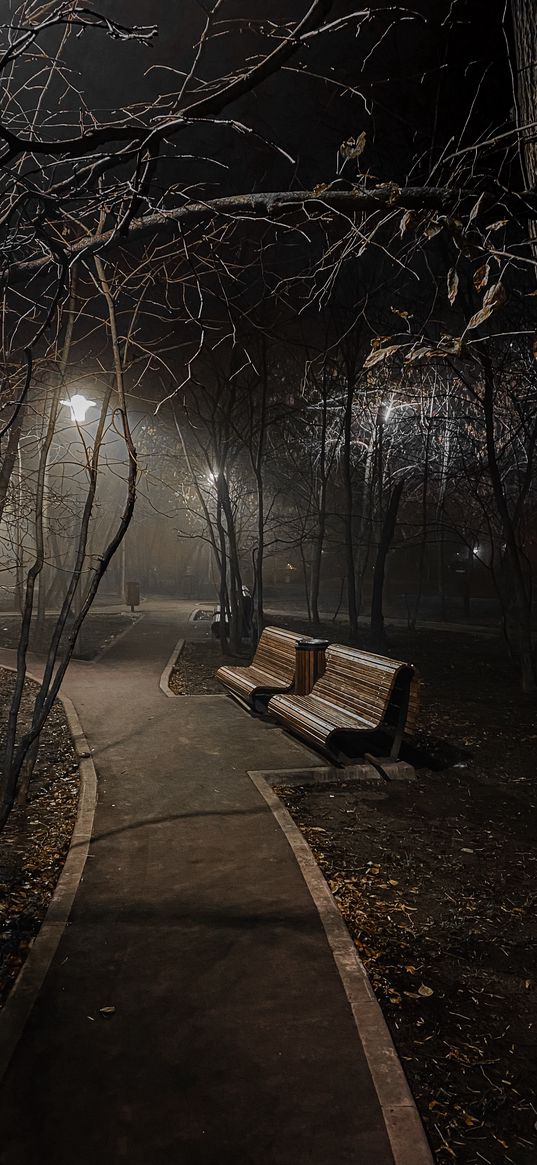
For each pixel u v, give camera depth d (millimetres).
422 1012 3484
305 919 4188
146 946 3881
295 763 7457
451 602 36719
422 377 21312
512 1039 3303
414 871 5137
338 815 6246
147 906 4340
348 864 5203
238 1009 3326
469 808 6539
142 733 8695
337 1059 2986
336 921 4168
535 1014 3508
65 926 4090
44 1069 2908
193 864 4953
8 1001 3361
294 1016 3275
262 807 6121
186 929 4066
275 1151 2506
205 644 17969
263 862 4988
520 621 12953
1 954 3865
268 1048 3049
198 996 3426
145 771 7160
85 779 6828
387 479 28859
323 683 8828
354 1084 2842
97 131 2492
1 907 4402
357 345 17516
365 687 7645
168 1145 2525
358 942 4102
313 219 3363
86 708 10078
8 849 5328
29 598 4398
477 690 12891
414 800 6711
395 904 4613
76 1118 2646
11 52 2412
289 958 3766
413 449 27391
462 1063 3121
